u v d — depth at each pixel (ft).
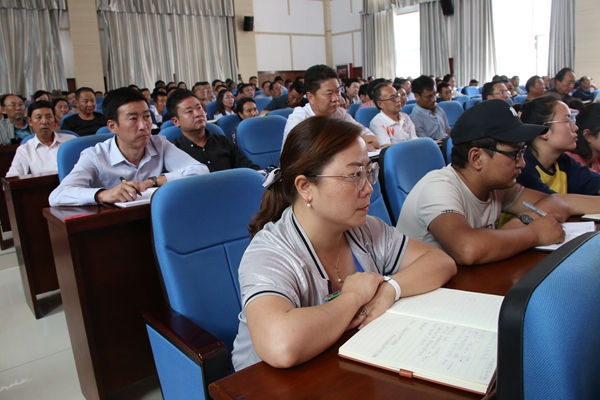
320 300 3.02
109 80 31.09
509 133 4.06
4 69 27.50
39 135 10.78
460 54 34.24
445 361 2.22
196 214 4.05
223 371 3.22
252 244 3.07
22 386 6.15
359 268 3.35
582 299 1.53
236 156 9.39
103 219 4.87
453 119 15.40
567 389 1.42
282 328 2.41
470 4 33.27
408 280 3.03
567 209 4.84
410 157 6.29
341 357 2.43
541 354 1.42
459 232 3.83
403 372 2.20
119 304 5.17
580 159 6.59
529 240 3.90
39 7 28.07
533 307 1.42
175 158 7.29
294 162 2.91
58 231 5.02
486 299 2.89
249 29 36.37
